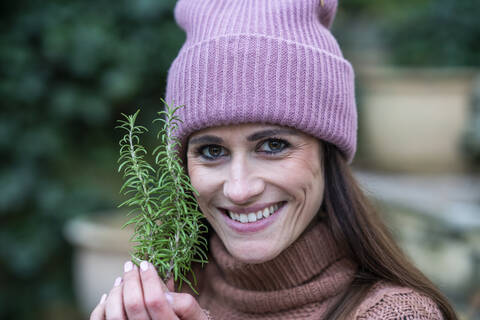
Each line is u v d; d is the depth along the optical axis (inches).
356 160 172.1
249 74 48.2
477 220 99.6
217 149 51.4
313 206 52.6
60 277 141.6
